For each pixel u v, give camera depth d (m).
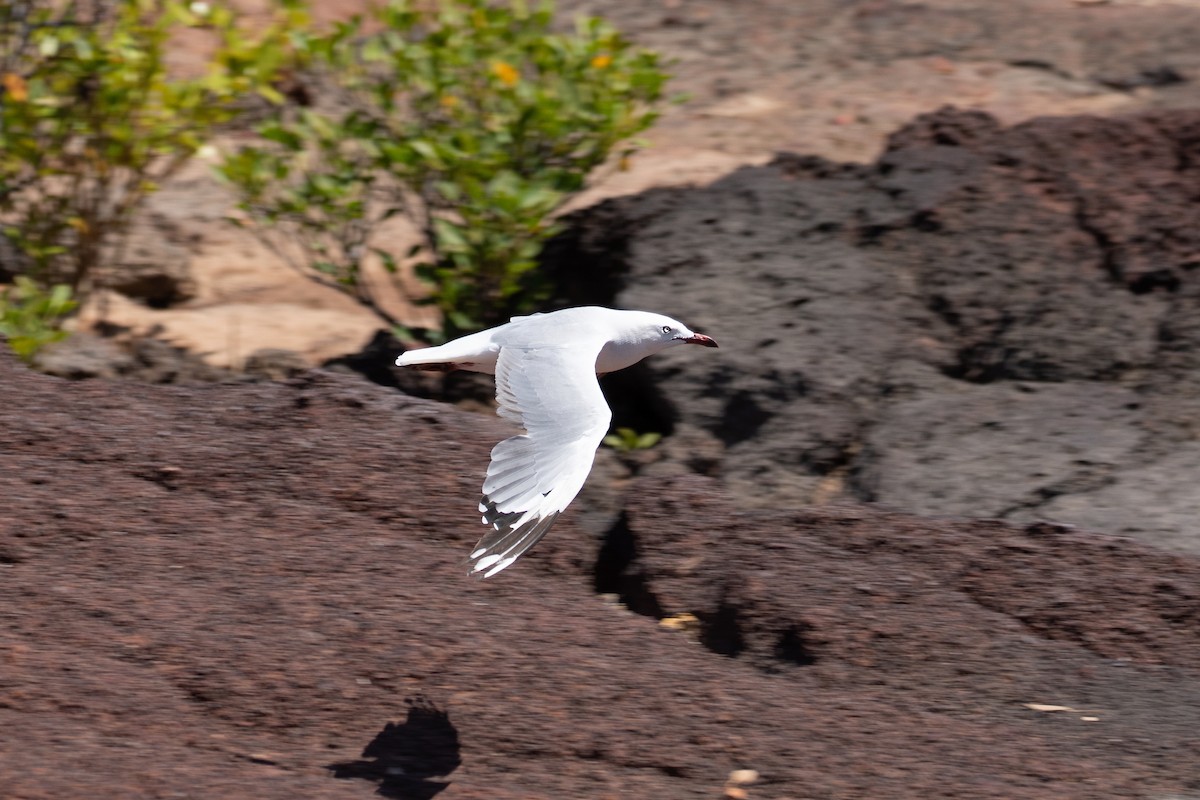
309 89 18.66
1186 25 21.70
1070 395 13.20
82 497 9.86
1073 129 15.92
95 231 14.57
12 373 11.16
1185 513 11.34
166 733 8.04
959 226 14.67
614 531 10.82
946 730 8.72
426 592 9.46
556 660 8.96
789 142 18.44
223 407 11.04
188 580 9.27
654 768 8.22
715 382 13.25
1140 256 14.37
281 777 7.76
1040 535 10.50
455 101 14.39
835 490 12.65
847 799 8.02
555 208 14.35
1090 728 8.80
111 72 13.77
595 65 14.29
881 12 22.33
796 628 9.55
